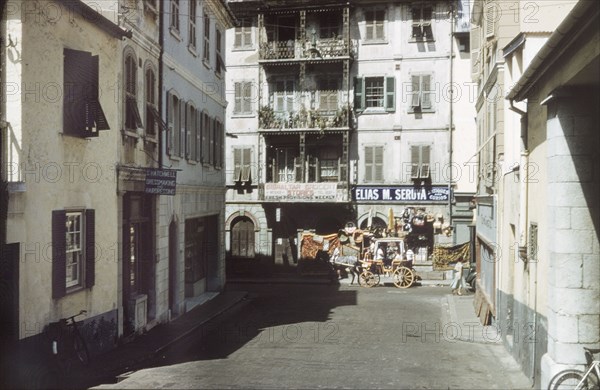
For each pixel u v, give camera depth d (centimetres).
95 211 1372
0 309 1021
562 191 984
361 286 3059
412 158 3350
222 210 2731
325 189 3366
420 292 2792
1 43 1075
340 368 1275
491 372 1281
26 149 1091
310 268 3369
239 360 1349
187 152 2139
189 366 1287
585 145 976
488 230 1958
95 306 1373
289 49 3491
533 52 1428
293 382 1138
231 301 2377
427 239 3328
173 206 1967
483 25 2097
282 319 2016
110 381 1148
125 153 1553
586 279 974
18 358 1045
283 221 3481
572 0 1416
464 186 3262
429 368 1302
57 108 1204
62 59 1224
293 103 3512
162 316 1838
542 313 1109
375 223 3412
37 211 1129
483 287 2083
